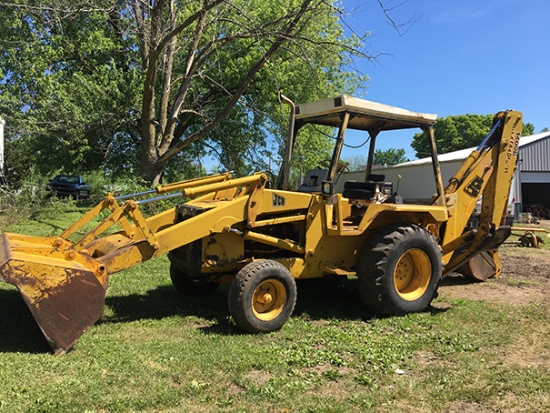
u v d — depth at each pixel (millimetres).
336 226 5516
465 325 5309
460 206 6367
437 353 4449
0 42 16359
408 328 5164
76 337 4156
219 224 5172
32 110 16250
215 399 3393
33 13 14453
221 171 20969
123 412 3154
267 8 18625
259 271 4875
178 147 16234
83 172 21922
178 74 19000
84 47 18281
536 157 24594
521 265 9312
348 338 4785
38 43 16891
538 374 3900
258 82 19734
